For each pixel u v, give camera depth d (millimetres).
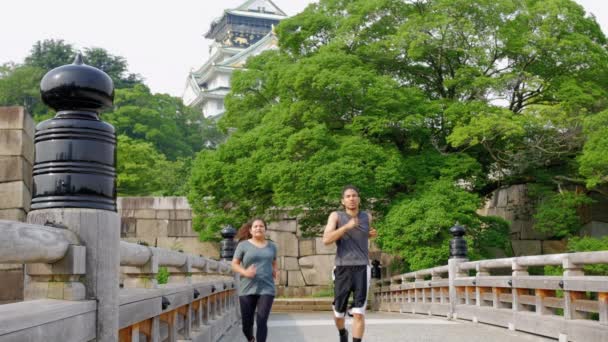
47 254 2441
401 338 8836
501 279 10078
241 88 21078
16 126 7578
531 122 17172
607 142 14883
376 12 19547
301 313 19484
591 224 21922
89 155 2824
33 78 44281
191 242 26516
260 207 20984
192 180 20625
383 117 17797
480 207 18391
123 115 40781
